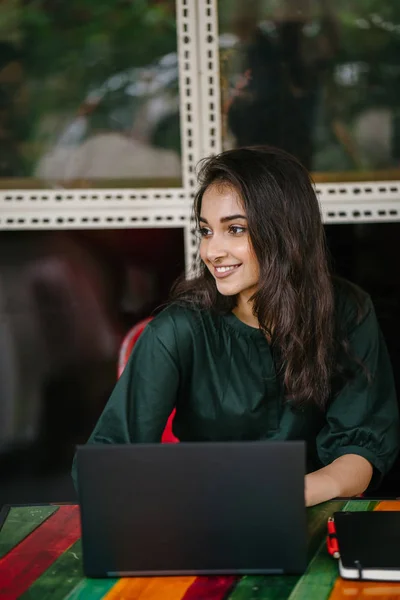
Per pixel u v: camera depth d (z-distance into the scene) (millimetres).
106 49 2305
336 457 1705
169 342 1661
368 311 1866
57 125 2332
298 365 1646
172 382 1669
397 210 2410
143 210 2387
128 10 2291
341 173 2395
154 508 1109
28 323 2404
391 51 2346
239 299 1692
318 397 1704
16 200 2352
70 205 2367
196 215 1653
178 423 1783
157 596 1092
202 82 2334
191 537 1122
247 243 1567
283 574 1138
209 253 1578
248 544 1122
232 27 2318
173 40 2311
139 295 2422
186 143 2363
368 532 1206
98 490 1104
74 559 1207
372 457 1676
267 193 1544
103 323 2422
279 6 2314
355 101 2365
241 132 2367
